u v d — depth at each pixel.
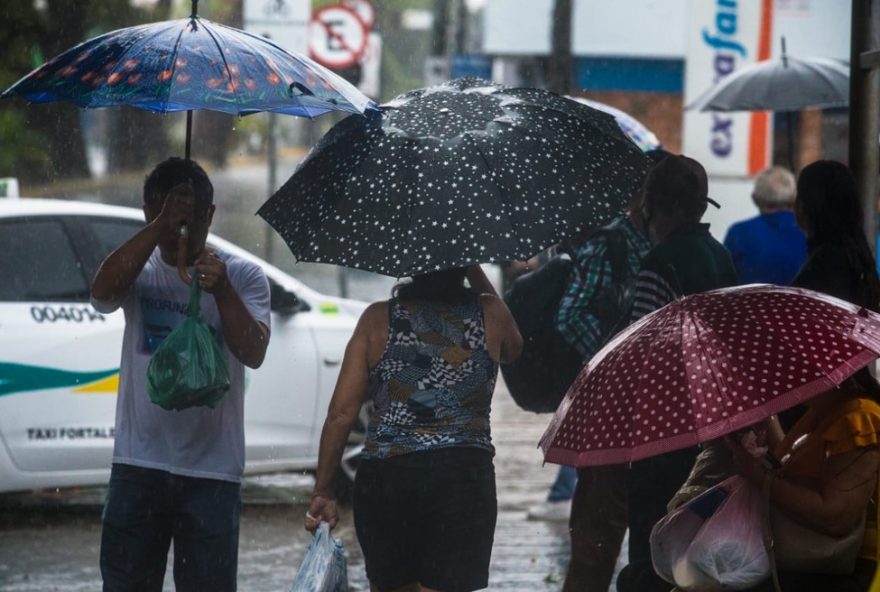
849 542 10.62
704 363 9.73
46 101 12.84
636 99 55.78
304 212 12.79
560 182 12.55
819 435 10.84
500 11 55.19
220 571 13.20
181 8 105.56
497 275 64.31
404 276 11.80
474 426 12.35
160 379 12.45
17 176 84.75
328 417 12.49
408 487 12.16
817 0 46.00
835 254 14.30
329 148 12.94
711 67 46.03
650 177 14.91
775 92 28.67
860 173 15.70
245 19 42.22
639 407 9.71
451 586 12.26
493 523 12.45
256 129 153.25
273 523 24.00
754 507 10.73
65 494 26.31
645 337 10.12
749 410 9.48
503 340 12.55
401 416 12.27
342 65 48.47
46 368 22.09
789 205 23.20
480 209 12.16
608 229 15.88
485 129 12.73
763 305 10.11
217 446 13.20
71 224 22.83
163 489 13.10
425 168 12.31
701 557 10.65
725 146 46.12
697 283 14.47
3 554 21.39
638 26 54.34
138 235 12.75
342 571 12.31
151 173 13.30
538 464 28.64
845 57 46.16
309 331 24.44
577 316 15.62
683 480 14.49
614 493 15.97
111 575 13.12
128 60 12.51
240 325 12.90
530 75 61.81
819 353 9.70
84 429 22.38
